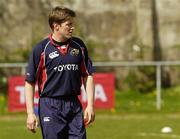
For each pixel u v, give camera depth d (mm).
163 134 45719
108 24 81000
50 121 23062
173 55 80125
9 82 61188
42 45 23266
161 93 73812
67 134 23375
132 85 76312
